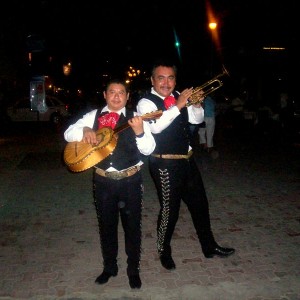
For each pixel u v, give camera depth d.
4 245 4.34
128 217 3.34
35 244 4.36
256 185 6.83
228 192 6.38
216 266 3.82
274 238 4.50
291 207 5.61
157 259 4.00
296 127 12.91
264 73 18.67
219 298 3.25
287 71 17.02
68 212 5.45
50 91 30.98
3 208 5.63
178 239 4.51
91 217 5.24
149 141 3.18
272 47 17.50
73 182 7.14
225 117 18.69
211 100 9.81
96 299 3.26
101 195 3.29
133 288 3.40
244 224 4.94
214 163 8.78
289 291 3.35
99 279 3.50
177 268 3.79
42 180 7.30
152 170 3.64
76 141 3.30
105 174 3.24
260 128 14.48
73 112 20.58
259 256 4.03
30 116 19.12
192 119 3.64
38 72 27.80
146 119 3.11
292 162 8.88
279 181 7.11
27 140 13.27
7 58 23.17
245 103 16.89
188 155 3.62
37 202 5.92
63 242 4.42
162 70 3.47
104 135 3.11
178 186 3.60
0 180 7.31
